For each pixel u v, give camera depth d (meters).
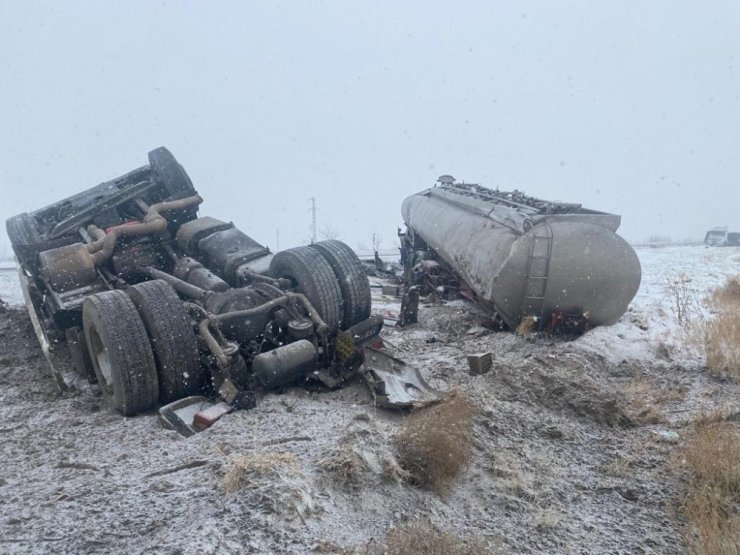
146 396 6.18
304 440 5.23
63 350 8.20
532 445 5.58
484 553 3.91
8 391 7.25
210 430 5.61
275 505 3.97
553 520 4.45
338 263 7.87
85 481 4.68
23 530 3.93
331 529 3.99
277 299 6.97
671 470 5.21
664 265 18.22
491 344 9.17
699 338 8.91
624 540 4.30
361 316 7.96
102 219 8.98
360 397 6.54
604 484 5.02
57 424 6.15
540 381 6.79
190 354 6.29
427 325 10.91
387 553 3.76
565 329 9.95
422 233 14.86
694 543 4.20
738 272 16.02
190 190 9.67
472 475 4.95
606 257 9.59
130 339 6.07
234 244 8.77
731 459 5.07
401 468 4.73
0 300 11.19
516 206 11.17
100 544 3.72
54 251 7.71
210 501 4.10
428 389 6.68
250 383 6.38
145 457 5.12
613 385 7.39
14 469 5.08
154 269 8.25
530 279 9.55
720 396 7.00
